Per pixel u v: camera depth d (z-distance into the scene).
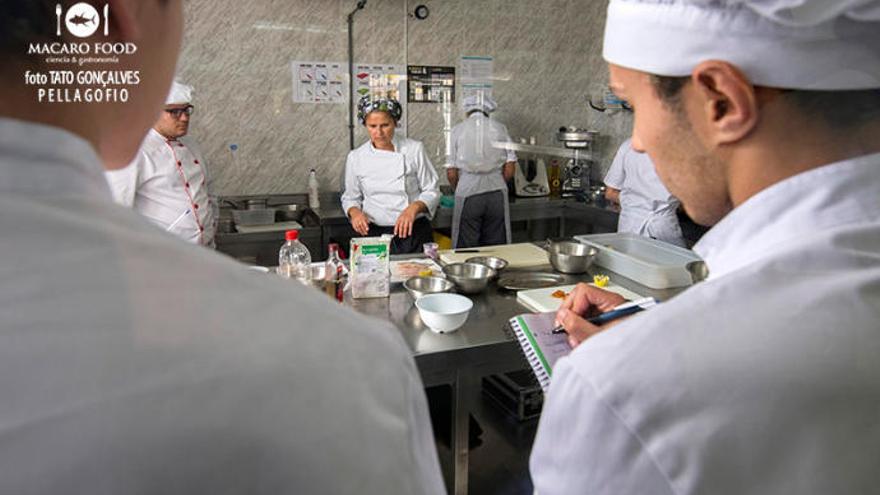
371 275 1.82
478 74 4.21
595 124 4.57
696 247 0.55
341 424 0.30
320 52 3.76
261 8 3.57
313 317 0.33
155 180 2.57
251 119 3.68
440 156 4.24
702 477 0.40
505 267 2.12
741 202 0.49
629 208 3.14
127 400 0.26
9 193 0.28
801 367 0.40
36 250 0.27
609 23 0.51
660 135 0.49
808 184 0.45
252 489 0.27
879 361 0.40
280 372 0.29
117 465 0.25
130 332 0.27
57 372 0.25
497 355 1.51
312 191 3.73
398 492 0.32
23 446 0.24
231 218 3.56
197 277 0.30
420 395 0.38
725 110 0.44
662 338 0.43
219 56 3.53
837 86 0.42
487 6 4.12
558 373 0.48
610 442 0.43
